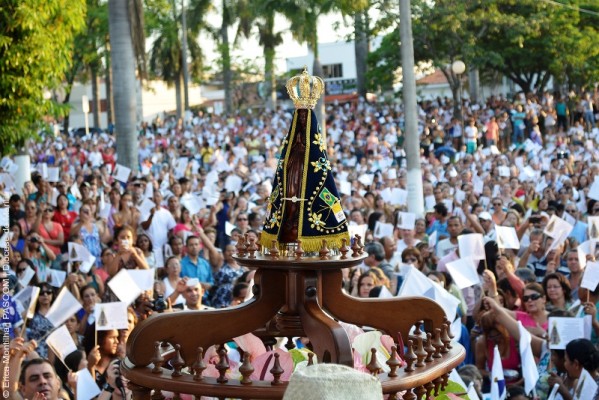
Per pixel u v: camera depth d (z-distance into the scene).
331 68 73.19
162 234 14.52
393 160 31.03
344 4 34.12
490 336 8.80
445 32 41.03
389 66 46.72
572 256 11.16
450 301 8.70
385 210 17.45
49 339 7.76
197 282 9.64
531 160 26.84
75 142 38.78
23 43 13.55
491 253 12.21
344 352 3.19
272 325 3.93
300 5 43.31
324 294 3.52
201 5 57.53
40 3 13.63
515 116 40.47
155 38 61.22
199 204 16.30
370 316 3.61
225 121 46.44
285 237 3.54
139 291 9.10
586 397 7.38
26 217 13.60
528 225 14.23
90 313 9.61
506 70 49.81
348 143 36.31
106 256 11.52
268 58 55.34
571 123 44.94
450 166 26.28
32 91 13.90
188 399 3.64
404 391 3.46
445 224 15.35
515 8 43.78
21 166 18.89
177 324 3.37
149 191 17.83
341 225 3.54
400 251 13.83
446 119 42.41
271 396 3.15
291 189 3.54
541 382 8.25
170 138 40.41
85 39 52.84
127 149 22.33
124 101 22.27
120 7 22.23
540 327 9.04
